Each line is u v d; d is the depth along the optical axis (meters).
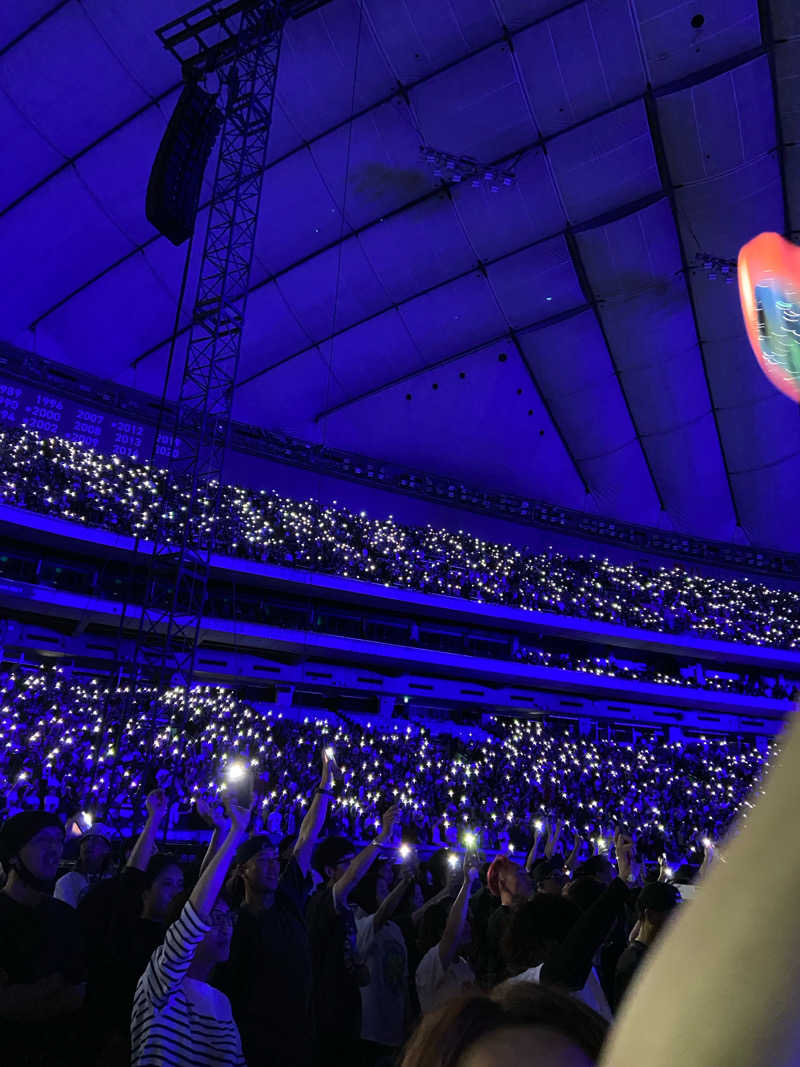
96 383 35.34
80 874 6.92
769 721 42.09
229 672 34.56
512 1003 0.90
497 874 5.82
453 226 36.69
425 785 29.14
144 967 4.78
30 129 29.59
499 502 43.94
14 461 30.14
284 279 36.59
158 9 27.61
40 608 29.78
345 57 30.72
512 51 31.45
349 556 35.56
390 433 41.91
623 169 35.81
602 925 3.48
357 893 6.70
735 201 37.38
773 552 48.00
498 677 37.75
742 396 43.72
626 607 41.25
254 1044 4.34
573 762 33.81
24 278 32.81
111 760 22.83
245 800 3.92
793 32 32.03
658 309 40.69
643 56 32.34
